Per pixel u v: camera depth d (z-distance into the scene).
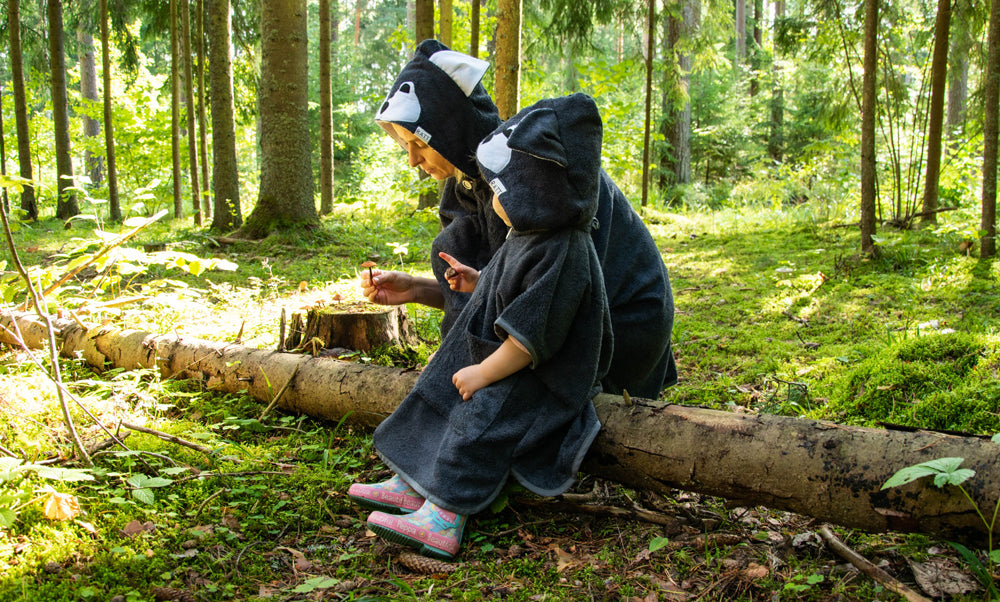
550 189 2.02
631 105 9.86
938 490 1.73
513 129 2.05
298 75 7.99
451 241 2.54
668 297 2.45
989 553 1.61
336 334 3.51
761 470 1.94
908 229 7.09
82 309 3.50
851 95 7.91
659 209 11.24
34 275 2.88
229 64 9.00
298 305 4.49
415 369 2.78
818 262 5.99
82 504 2.09
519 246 2.13
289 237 7.77
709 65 11.84
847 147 10.42
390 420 2.26
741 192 12.55
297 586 1.81
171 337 3.35
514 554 2.04
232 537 2.02
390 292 2.76
